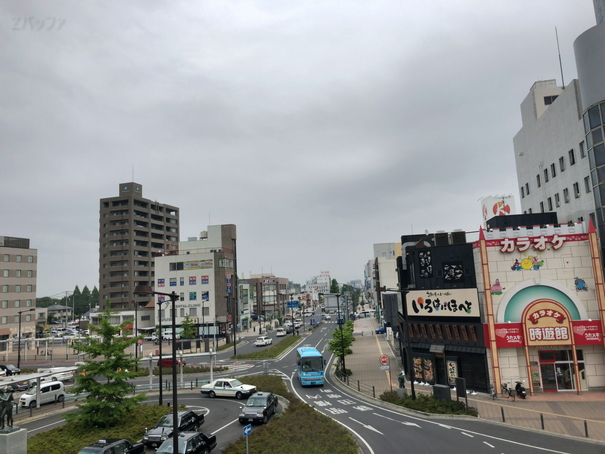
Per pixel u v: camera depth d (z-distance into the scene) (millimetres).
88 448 20438
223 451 22469
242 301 126438
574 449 21922
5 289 90875
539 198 53562
